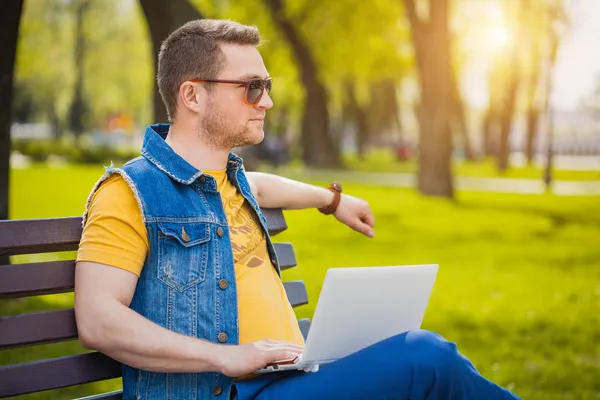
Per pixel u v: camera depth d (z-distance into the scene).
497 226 16.78
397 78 40.44
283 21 30.20
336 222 16.86
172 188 2.65
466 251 12.85
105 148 40.53
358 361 2.43
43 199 19.67
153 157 2.69
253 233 2.85
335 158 37.91
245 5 29.36
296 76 38.81
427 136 24.06
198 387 2.56
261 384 2.56
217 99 2.76
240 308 2.70
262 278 2.80
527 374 5.73
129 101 56.41
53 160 39.28
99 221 2.51
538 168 53.69
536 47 35.06
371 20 29.03
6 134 7.74
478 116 91.75
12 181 25.88
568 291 9.37
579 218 19.16
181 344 2.43
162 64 2.82
